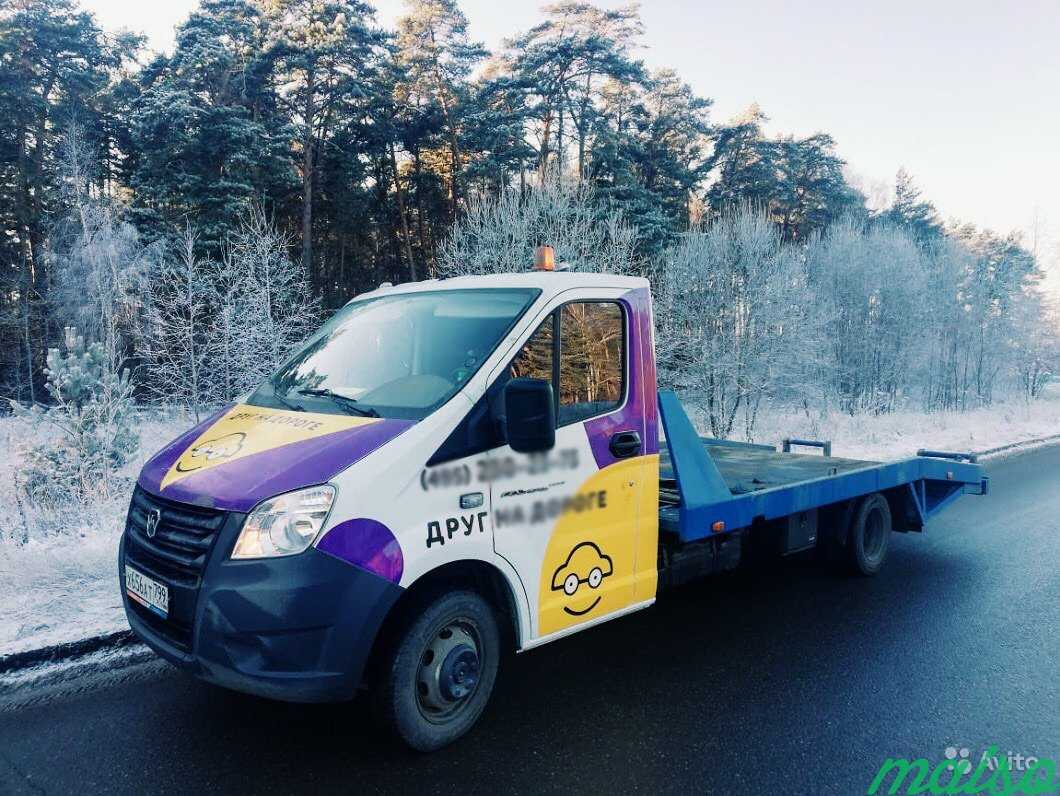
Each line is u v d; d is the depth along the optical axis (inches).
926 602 231.0
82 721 145.9
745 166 1736.0
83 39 1251.8
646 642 195.2
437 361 145.3
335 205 1411.2
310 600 114.2
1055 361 1353.3
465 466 131.3
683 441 180.2
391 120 1381.6
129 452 332.2
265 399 158.7
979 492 303.3
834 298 995.9
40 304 1085.1
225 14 1267.2
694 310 735.1
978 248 2046.0
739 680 172.2
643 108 1498.5
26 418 320.2
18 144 1210.0
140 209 1040.2
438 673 133.0
